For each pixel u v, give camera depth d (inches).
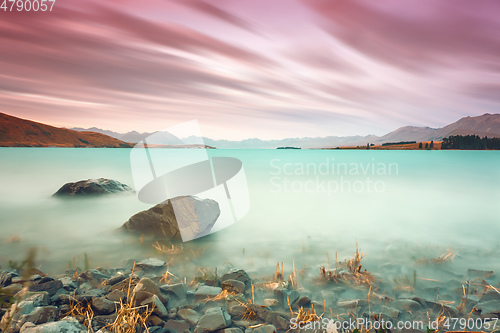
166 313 174.9
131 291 193.0
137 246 317.7
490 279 241.6
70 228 392.2
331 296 207.8
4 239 343.9
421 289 223.0
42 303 176.1
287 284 222.5
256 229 411.8
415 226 446.3
